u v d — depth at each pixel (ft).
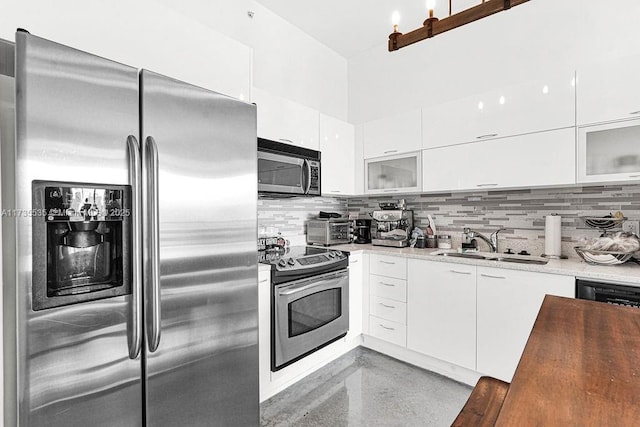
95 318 3.40
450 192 9.84
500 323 6.96
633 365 2.50
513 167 7.45
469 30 9.31
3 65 3.77
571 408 1.94
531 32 8.30
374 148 10.12
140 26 4.65
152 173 3.75
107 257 3.62
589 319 3.53
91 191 3.35
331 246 10.13
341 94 11.75
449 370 7.88
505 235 8.81
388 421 6.21
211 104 4.50
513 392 2.15
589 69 6.53
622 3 7.14
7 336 3.34
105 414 3.47
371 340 9.44
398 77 10.71
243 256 4.90
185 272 4.16
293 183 8.25
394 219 10.03
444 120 8.57
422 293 8.16
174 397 4.09
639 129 6.05
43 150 3.06
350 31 10.27
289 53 9.84
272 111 7.87
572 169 6.70
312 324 7.75
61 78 3.18
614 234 6.73
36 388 3.03
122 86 3.60
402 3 8.84
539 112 7.12
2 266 3.31
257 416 5.18
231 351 4.76
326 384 7.54
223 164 4.63
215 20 7.93
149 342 3.76
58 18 3.90
